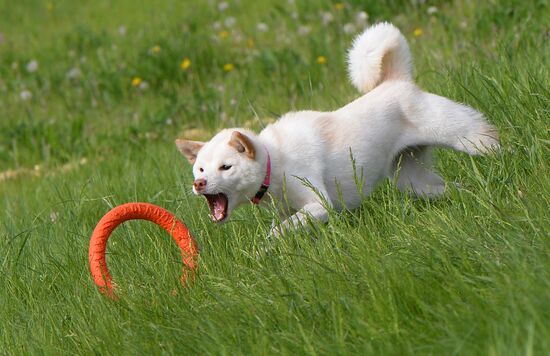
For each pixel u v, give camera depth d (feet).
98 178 40.04
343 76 51.19
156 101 58.85
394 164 29.84
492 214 23.16
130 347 22.25
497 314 17.89
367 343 18.62
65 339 24.40
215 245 27.07
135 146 51.11
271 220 28.35
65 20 87.61
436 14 54.60
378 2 58.90
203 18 72.08
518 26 44.88
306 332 19.99
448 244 21.75
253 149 25.85
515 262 19.62
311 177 26.94
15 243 33.14
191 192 32.37
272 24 65.16
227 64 59.82
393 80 29.89
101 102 62.44
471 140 28.53
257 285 23.22
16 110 64.54
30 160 54.39
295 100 49.88
